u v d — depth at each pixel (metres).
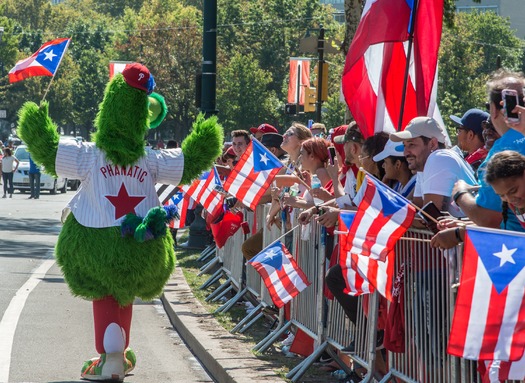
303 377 12.27
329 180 13.70
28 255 27.97
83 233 12.33
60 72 157.00
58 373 12.87
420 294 9.84
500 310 7.19
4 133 172.12
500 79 8.77
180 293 20.22
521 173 7.49
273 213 15.40
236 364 12.81
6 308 18.19
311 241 13.33
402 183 11.46
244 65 118.31
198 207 30.05
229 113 117.94
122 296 12.45
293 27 126.69
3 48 147.25
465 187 8.72
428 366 9.67
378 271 10.24
